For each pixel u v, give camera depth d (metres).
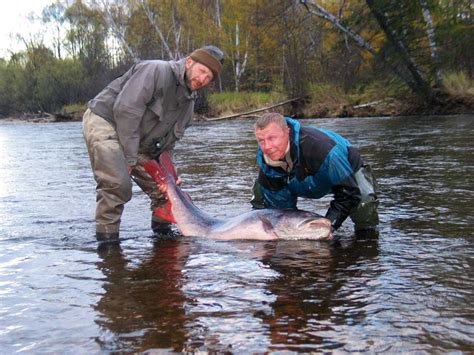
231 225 4.58
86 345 2.42
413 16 22.50
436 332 2.46
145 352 2.34
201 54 4.52
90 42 47.62
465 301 2.84
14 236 4.71
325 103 26.42
